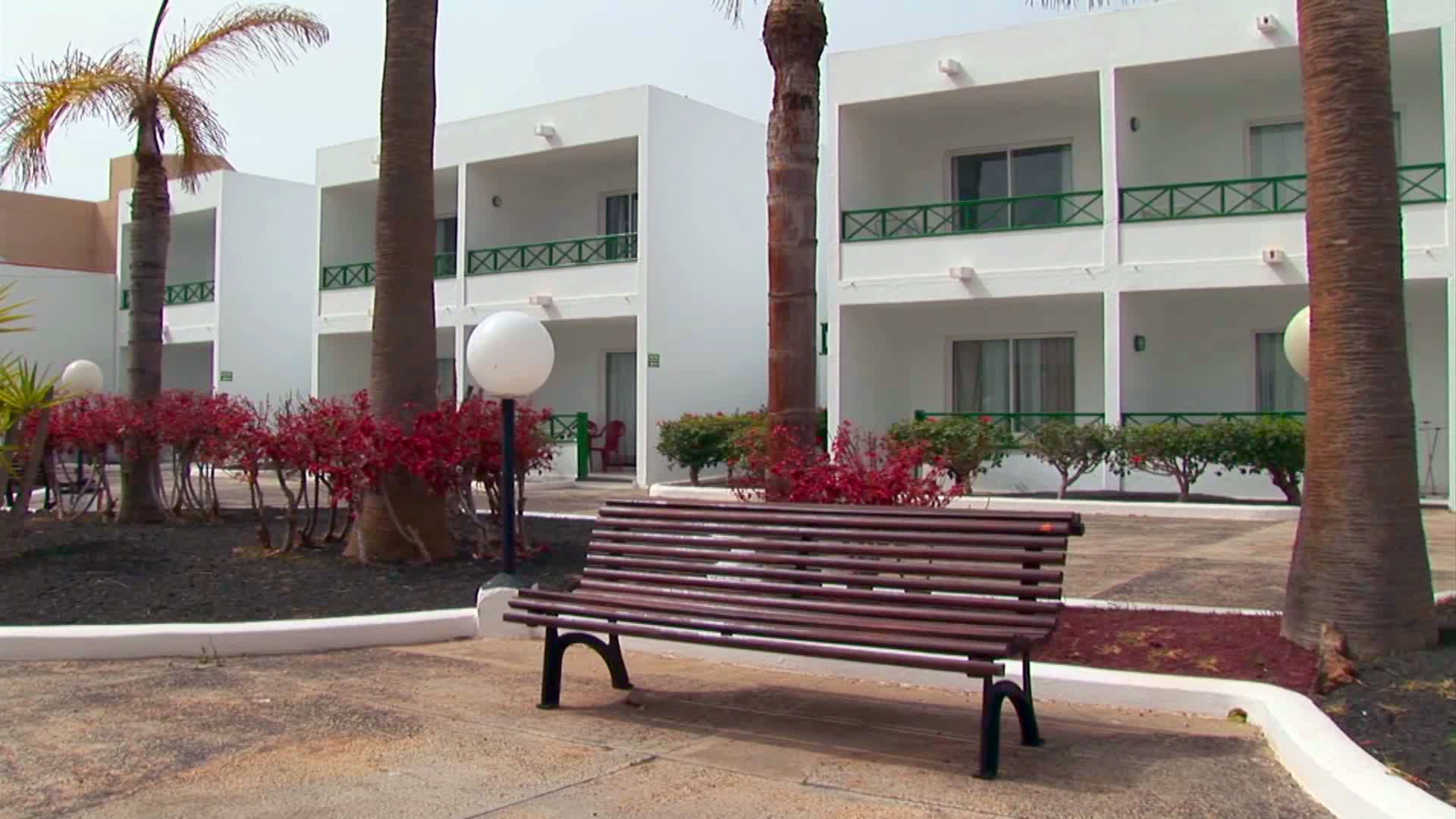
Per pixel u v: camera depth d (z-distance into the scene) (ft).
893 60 58.49
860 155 61.36
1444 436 52.37
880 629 15.88
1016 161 61.77
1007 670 19.93
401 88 31.19
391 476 30.89
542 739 17.17
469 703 19.29
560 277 70.69
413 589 27.32
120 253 101.50
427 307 31.50
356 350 85.76
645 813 13.99
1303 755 14.83
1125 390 54.24
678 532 19.45
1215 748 16.49
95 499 47.85
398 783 15.16
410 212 31.19
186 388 99.35
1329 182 19.67
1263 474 51.67
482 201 75.61
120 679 20.84
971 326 62.44
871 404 62.13
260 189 93.97
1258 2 50.83
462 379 74.64
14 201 107.24
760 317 76.48
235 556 32.17
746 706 19.22
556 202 78.23
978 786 14.94
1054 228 55.21
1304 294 54.90
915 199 63.72
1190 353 57.82
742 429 61.72
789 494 24.79
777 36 25.94
